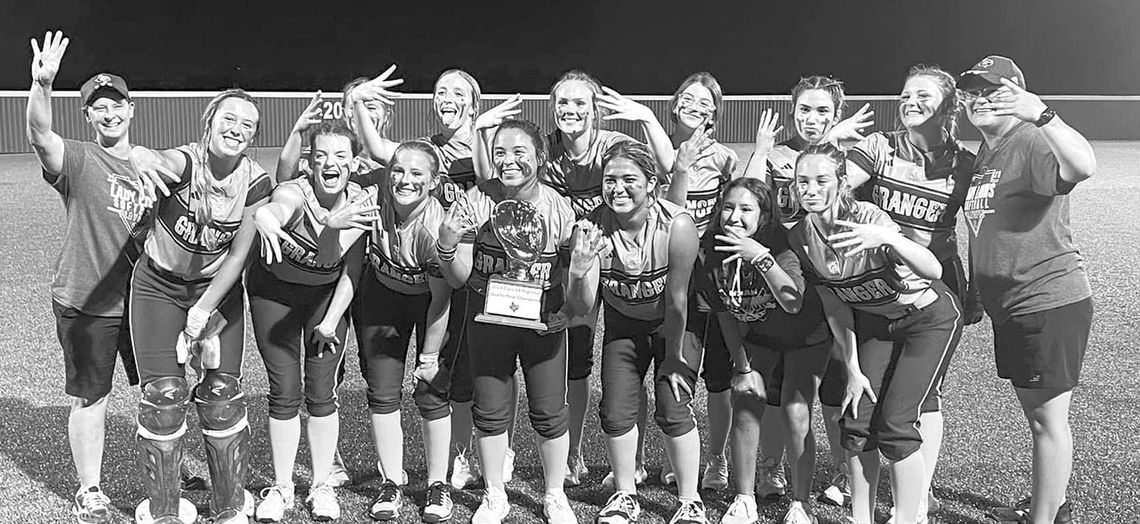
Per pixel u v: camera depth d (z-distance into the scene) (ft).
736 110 73.46
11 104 62.28
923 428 14.24
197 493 15.42
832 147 13.28
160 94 63.26
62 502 14.98
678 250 13.16
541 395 13.87
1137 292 29.78
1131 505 15.12
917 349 13.07
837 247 12.31
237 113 13.43
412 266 13.89
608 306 14.16
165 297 14.05
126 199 13.61
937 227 14.23
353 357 23.15
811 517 14.14
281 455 14.58
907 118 14.11
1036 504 13.88
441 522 14.40
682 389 13.83
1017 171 13.03
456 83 16.26
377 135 15.53
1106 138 79.77
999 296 13.53
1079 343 13.24
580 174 15.49
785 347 13.93
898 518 13.17
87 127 60.70
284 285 14.14
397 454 14.80
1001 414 19.36
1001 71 12.94
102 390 14.19
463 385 15.39
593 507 15.06
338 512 14.48
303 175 14.21
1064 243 13.26
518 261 13.37
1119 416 19.13
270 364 14.32
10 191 47.93
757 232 13.80
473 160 16.22
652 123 15.60
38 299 27.91
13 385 20.42
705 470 16.49
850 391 13.26
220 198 13.76
